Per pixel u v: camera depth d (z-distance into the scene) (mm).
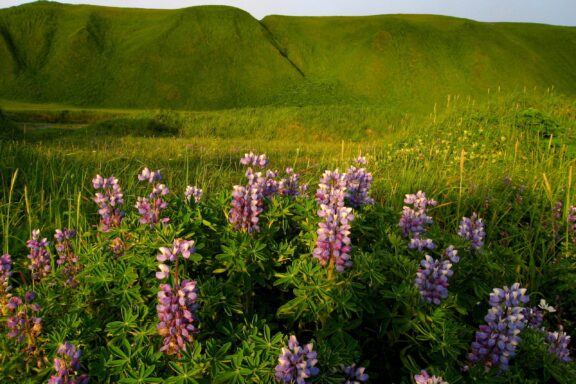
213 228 2922
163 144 15375
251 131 27062
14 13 66250
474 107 12867
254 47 63531
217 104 55625
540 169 6992
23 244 4004
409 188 5988
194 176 7848
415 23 69000
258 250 2643
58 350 1977
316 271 2475
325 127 27750
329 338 2391
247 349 2055
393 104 55281
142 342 2268
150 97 56438
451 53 63000
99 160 8547
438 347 2264
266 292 2930
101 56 61438
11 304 2314
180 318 2020
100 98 56438
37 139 15828
